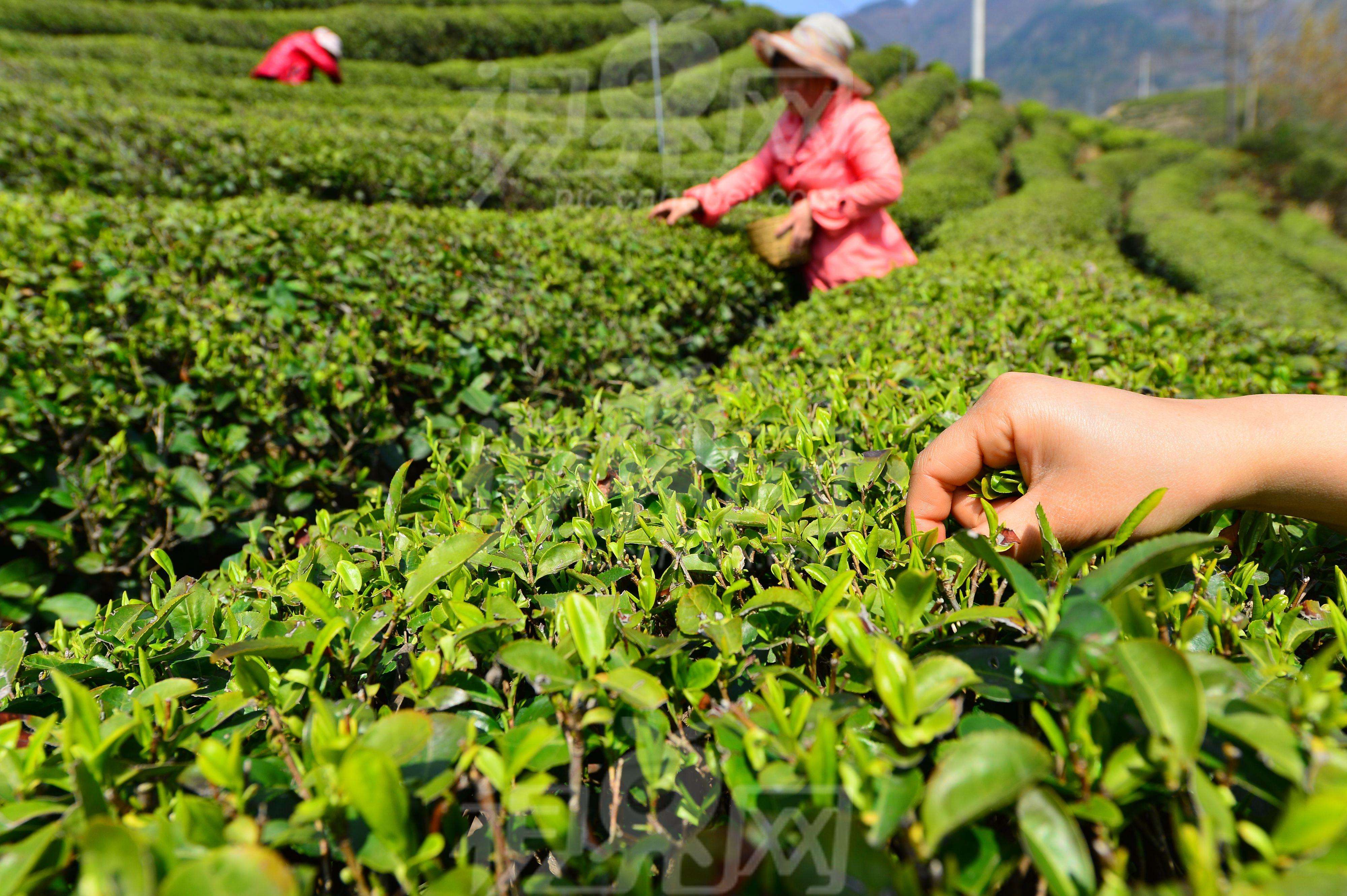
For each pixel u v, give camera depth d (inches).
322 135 306.7
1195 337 99.0
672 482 52.1
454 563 34.0
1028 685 25.7
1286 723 21.4
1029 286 116.7
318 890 25.7
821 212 180.9
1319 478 32.6
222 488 101.6
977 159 723.4
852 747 22.6
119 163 257.8
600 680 25.5
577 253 156.7
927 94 1008.9
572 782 25.0
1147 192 762.8
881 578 35.0
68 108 283.9
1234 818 23.7
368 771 20.6
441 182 323.3
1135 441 34.1
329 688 32.7
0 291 109.3
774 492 45.1
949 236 330.3
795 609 32.6
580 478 52.9
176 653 37.9
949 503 41.7
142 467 96.5
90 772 24.1
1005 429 37.2
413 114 458.9
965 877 20.5
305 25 842.2
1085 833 23.6
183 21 809.5
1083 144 1238.9
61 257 113.3
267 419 98.5
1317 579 40.3
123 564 96.1
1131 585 26.3
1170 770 20.4
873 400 67.1
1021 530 36.9
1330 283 442.0
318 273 122.2
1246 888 16.6
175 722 29.9
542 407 104.0
